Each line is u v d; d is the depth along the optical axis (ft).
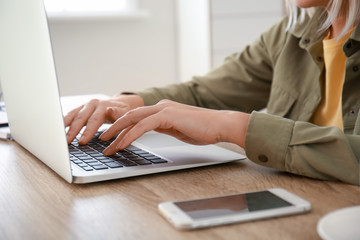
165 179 2.34
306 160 2.31
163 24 12.36
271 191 2.00
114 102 3.41
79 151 2.77
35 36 2.22
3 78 3.29
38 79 2.35
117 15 11.57
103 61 11.88
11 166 2.70
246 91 4.68
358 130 3.06
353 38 3.26
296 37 4.07
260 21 11.23
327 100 3.80
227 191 2.14
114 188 2.22
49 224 1.80
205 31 10.91
